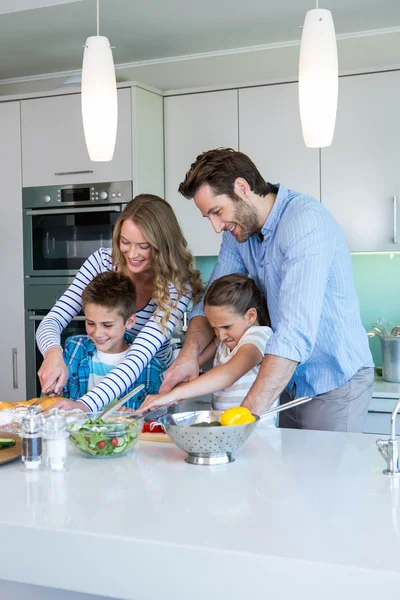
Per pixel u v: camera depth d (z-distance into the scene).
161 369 2.37
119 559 1.12
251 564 1.04
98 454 1.61
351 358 2.16
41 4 3.10
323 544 1.08
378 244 3.45
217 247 3.75
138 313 2.41
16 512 1.25
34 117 3.84
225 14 3.22
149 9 3.13
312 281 1.83
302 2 3.08
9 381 3.96
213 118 3.72
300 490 1.35
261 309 2.20
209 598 1.07
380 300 3.84
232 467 1.53
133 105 3.56
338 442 1.76
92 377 2.31
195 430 1.52
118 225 2.24
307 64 1.91
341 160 3.49
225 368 1.91
